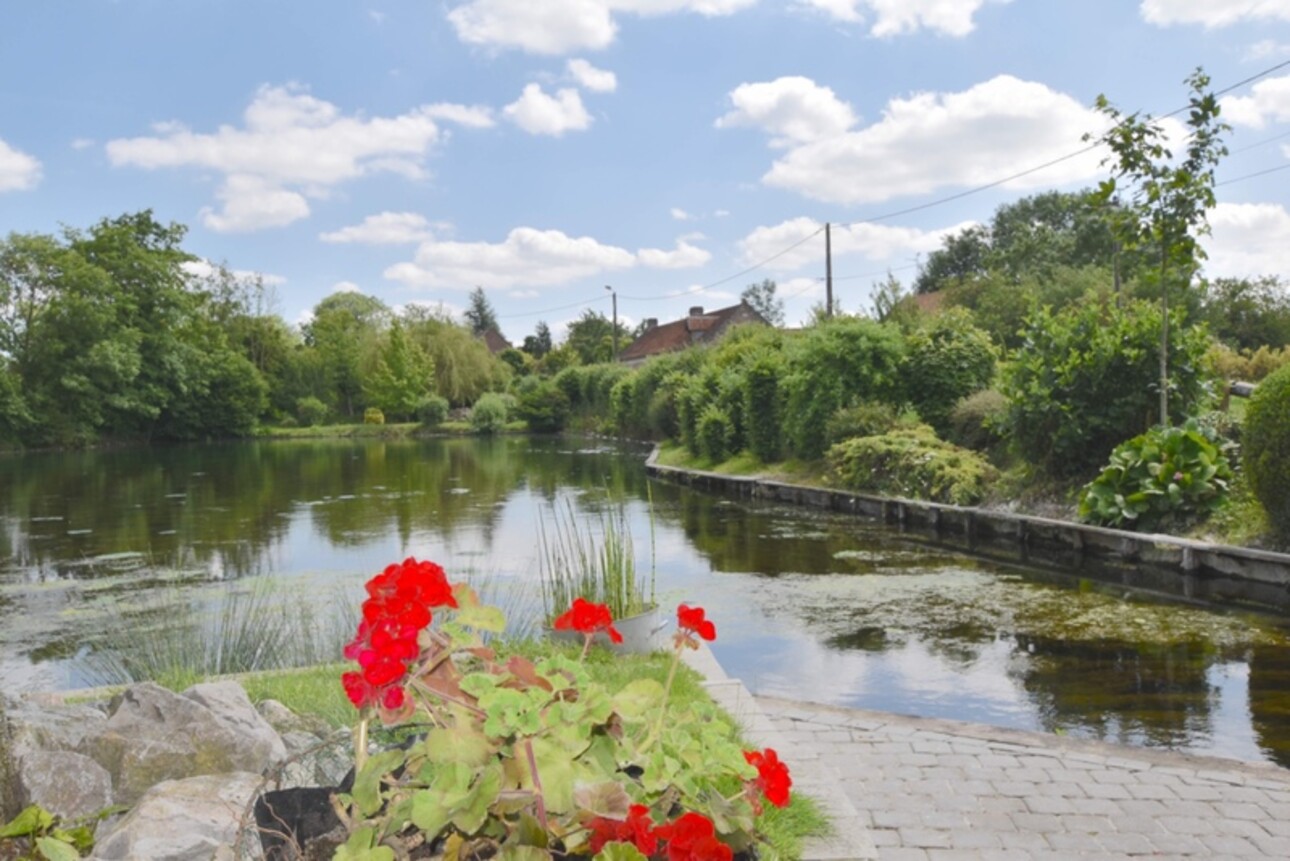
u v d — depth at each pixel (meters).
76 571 10.26
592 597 5.77
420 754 1.59
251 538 12.49
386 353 46.19
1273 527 8.41
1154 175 10.12
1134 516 9.51
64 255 36.75
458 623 1.66
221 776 2.82
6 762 2.66
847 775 3.75
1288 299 26.64
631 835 1.40
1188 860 3.03
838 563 9.76
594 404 40.50
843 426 15.58
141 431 39.84
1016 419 11.55
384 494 17.88
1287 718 4.80
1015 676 5.67
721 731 1.79
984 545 10.73
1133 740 4.55
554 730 1.51
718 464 20.05
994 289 32.38
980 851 3.10
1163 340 10.20
